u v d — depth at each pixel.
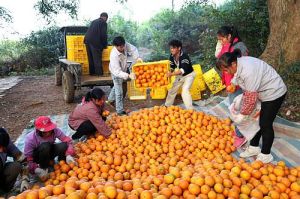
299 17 7.17
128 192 3.18
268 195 3.36
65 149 4.66
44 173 4.34
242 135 4.92
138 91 8.31
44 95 10.38
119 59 6.90
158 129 5.34
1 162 4.04
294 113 6.38
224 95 8.11
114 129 5.73
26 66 17.38
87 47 9.14
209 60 10.59
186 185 3.34
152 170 4.12
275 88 4.08
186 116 5.65
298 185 3.47
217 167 3.85
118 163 4.45
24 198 2.98
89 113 5.29
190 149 4.91
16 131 6.96
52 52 17.98
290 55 7.34
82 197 2.96
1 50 17.66
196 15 17.78
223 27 5.39
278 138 5.18
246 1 10.16
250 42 10.16
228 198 3.17
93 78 8.78
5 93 11.11
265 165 3.86
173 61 6.74
